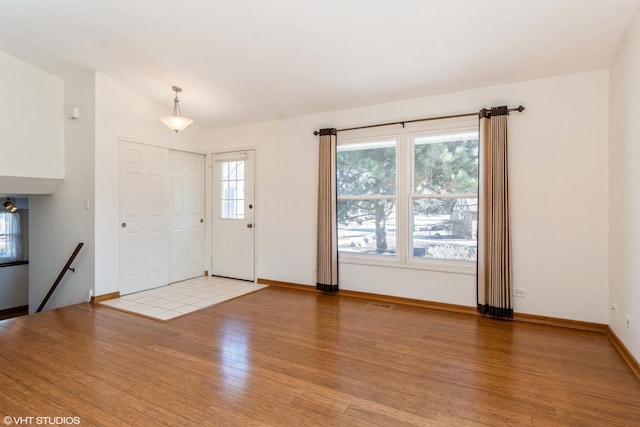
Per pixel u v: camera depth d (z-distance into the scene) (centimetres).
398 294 448
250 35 336
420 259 438
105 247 452
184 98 488
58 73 454
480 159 386
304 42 340
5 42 387
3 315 679
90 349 301
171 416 206
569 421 202
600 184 345
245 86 441
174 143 544
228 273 588
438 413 210
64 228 475
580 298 354
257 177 556
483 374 258
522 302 379
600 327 346
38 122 448
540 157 368
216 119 554
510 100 382
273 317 390
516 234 379
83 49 391
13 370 262
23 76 434
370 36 323
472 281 406
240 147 571
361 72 388
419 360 282
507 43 315
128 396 227
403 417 206
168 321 374
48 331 343
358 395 230
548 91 365
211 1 293
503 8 272
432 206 431
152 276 515
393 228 456
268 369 266
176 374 257
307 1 284
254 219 559
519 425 199
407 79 393
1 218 694
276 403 220
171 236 548
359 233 480
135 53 388
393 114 449
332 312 409
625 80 291
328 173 480
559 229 362
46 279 502
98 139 443
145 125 499
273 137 541
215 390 235
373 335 337
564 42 306
